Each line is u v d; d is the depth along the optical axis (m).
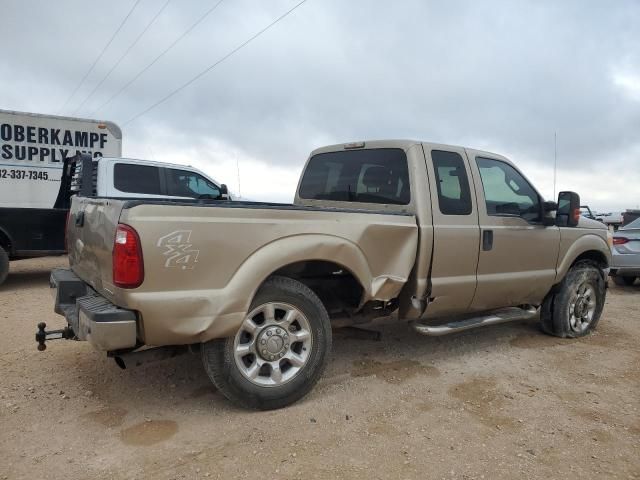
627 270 9.83
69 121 12.85
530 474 3.03
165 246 3.24
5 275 8.69
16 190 12.44
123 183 9.27
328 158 5.51
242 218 3.53
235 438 3.35
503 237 5.04
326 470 3.00
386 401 4.01
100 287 3.62
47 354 4.90
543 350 5.49
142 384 4.21
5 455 3.10
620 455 3.29
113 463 3.03
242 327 3.62
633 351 5.54
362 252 4.04
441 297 4.64
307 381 3.86
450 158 4.80
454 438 3.44
